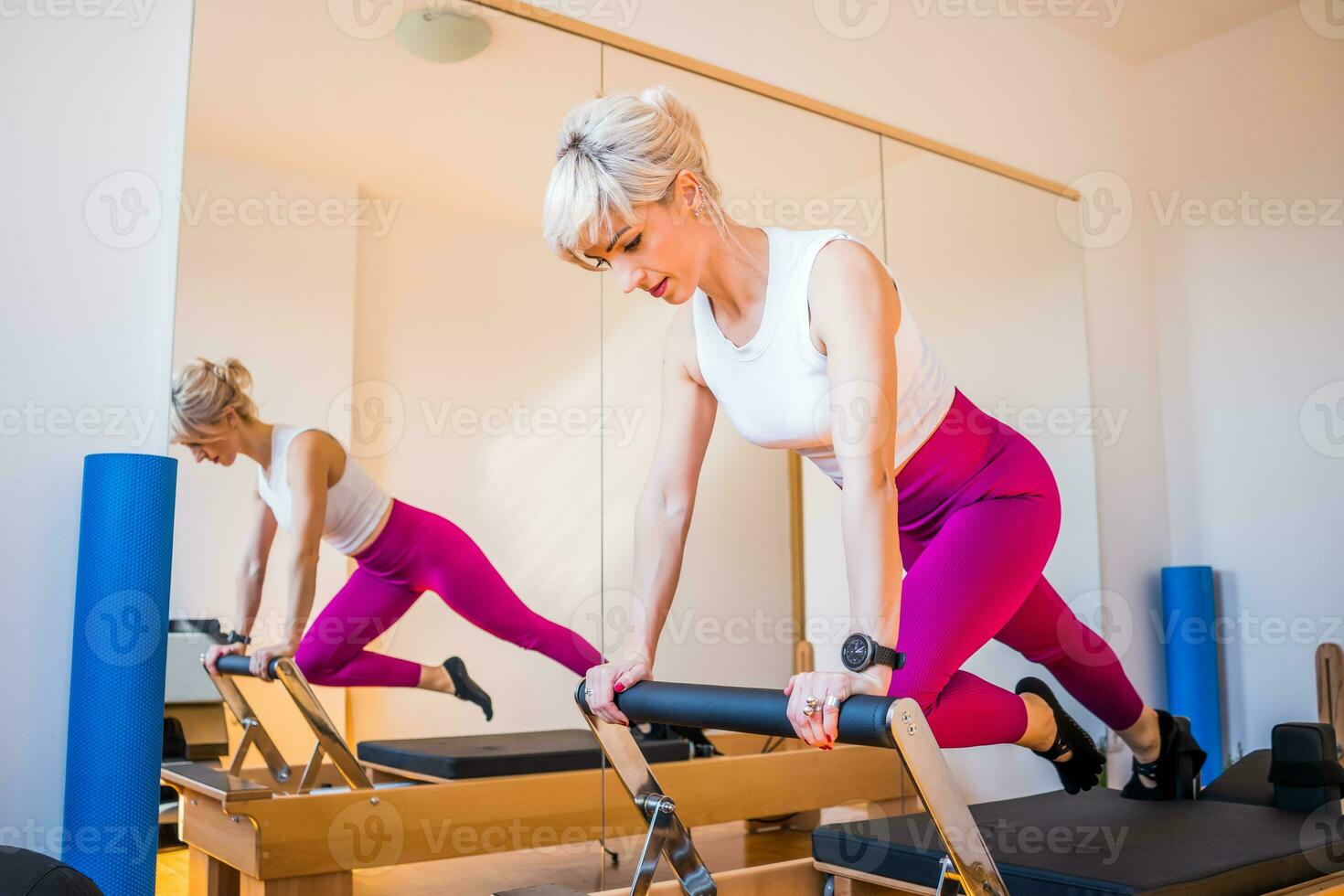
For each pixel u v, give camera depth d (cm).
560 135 165
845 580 302
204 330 217
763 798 276
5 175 205
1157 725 254
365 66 243
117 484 182
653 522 200
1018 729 216
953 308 346
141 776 179
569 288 264
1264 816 222
